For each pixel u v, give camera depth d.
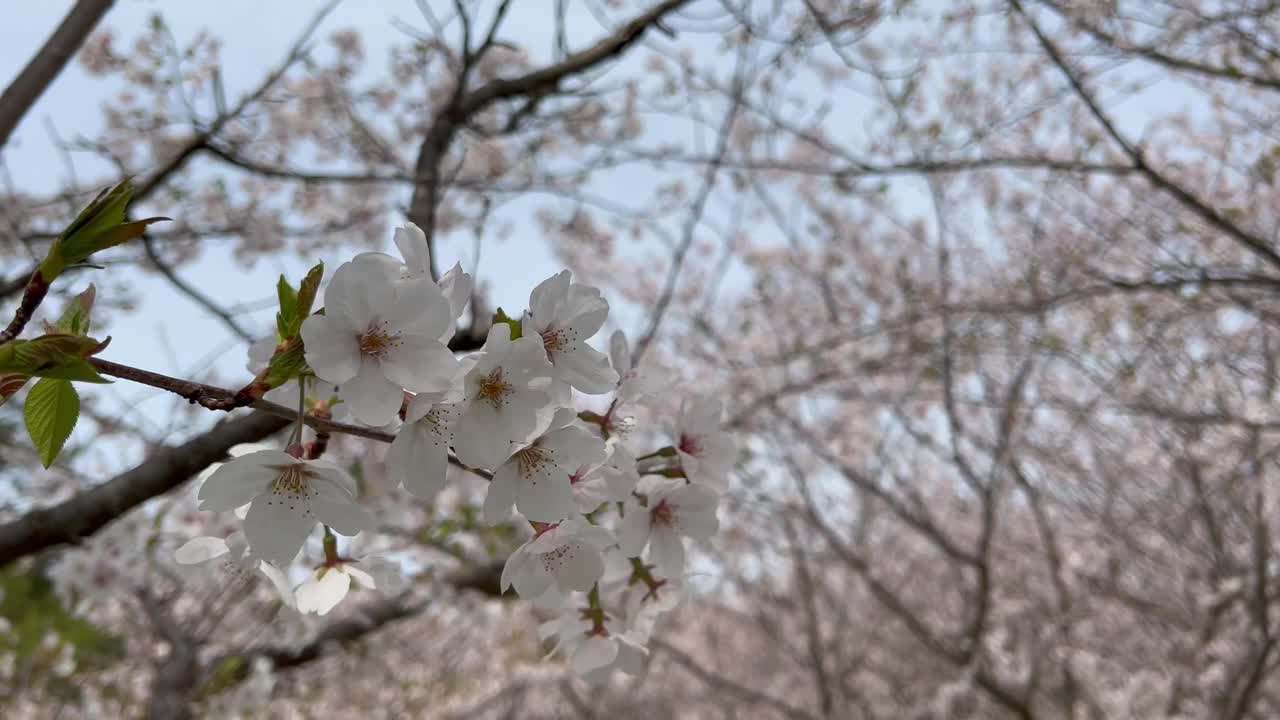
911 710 9.70
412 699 8.80
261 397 1.22
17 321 1.12
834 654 10.29
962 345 7.15
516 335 1.36
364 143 6.05
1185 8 4.81
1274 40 4.83
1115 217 6.45
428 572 5.63
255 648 5.65
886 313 8.17
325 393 1.55
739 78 5.92
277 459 1.34
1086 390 7.75
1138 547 7.72
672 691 13.38
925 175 6.95
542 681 10.31
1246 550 7.18
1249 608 6.38
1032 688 7.66
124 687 6.55
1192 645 7.31
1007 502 9.29
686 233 5.83
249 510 1.36
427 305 1.27
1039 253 6.87
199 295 4.18
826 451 8.43
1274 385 5.65
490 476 1.38
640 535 1.63
